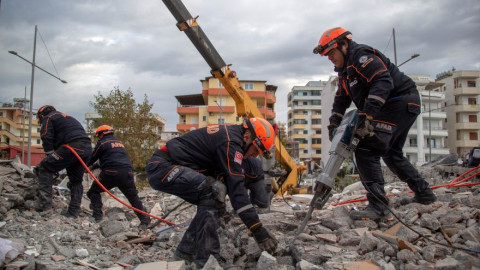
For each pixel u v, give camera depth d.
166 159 3.51
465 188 5.45
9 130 59.56
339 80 4.08
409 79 3.72
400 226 3.64
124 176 5.48
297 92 78.75
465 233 3.26
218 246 3.33
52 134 5.56
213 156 3.41
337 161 3.51
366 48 3.54
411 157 43.78
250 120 3.38
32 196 5.71
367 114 3.33
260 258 3.02
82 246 4.02
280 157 8.28
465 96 50.34
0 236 4.00
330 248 3.44
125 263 3.49
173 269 2.98
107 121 19.70
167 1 6.52
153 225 5.36
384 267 2.85
